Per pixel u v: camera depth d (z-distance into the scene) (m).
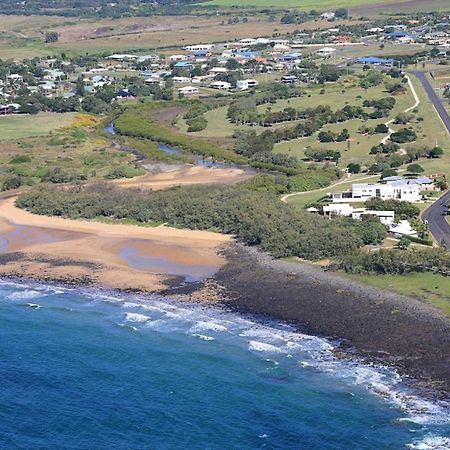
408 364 111.88
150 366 116.62
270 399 106.31
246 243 163.75
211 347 120.88
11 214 191.88
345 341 119.69
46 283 148.38
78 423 103.06
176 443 98.25
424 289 133.75
